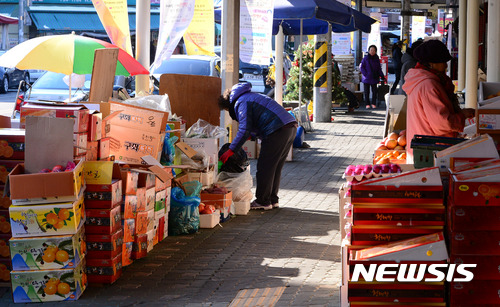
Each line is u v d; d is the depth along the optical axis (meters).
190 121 10.88
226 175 9.77
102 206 6.45
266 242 8.16
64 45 8.36
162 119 7.96
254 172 13.13
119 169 6.71
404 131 9.07
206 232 8.66
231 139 12.41
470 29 13.59
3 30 42.16
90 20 43.56
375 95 27.39
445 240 5.20
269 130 9.70
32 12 43.28
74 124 6.37
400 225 5.13
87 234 6.49
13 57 8.18
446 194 5.33
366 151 16.02
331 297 6.07
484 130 6.27
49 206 6.03
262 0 12.50
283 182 12.26
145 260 7.39
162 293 6.35
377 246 5.14
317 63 22.28
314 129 20.39
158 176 7.16
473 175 5.00
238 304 5.99
